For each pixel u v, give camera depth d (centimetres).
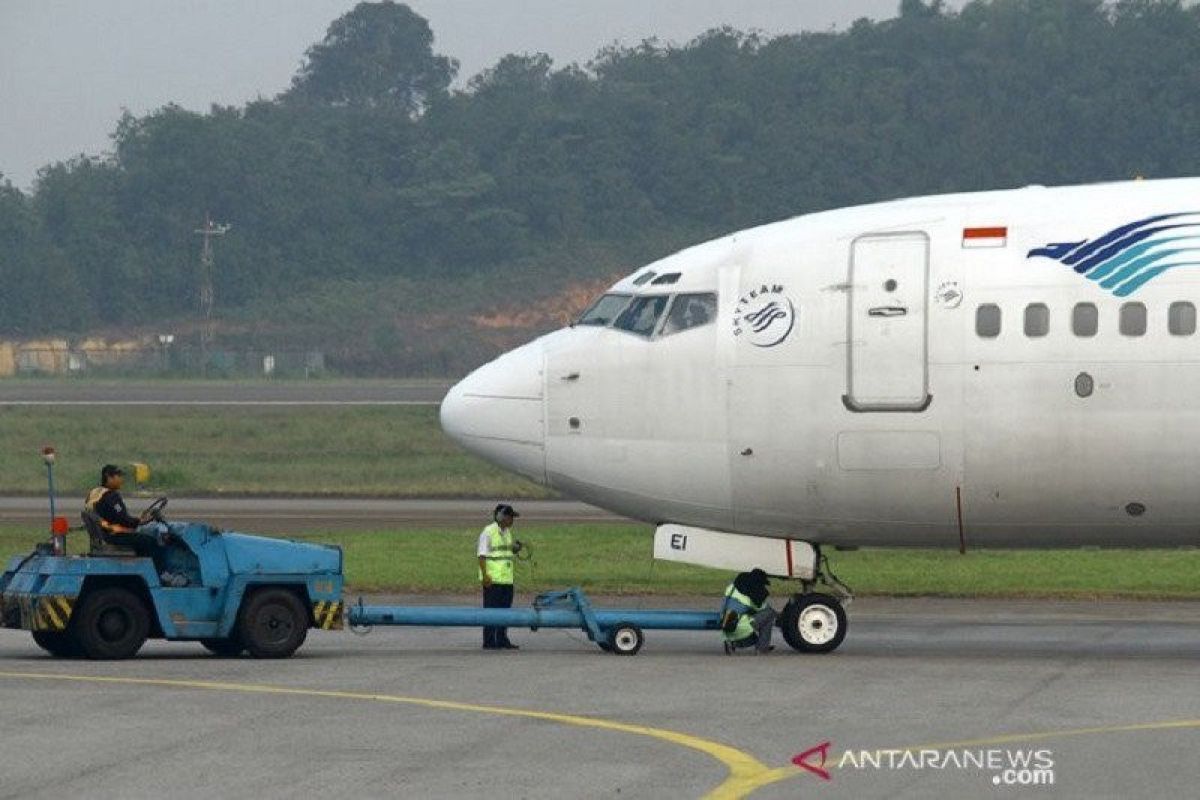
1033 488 11069
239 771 7519
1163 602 14262
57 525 11012
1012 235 11181
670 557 11819
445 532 18562
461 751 7925
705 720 8700
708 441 11444
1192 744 8069
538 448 11844
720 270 11581
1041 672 10419
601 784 7256
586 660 11062
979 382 11006
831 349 11225
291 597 11056
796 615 11425
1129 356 10856
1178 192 11206
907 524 11406
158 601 10750
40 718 8756
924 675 10288
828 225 11544
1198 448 10831
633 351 11625
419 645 12019
